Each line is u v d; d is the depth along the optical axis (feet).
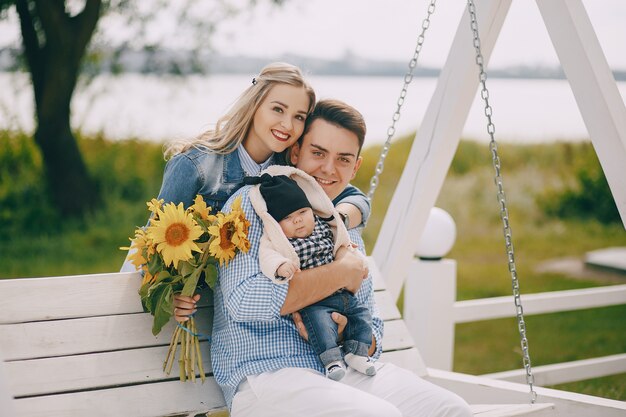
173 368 10.01
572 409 10.87
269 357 9.32
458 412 9.21
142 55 40.50
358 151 10.74
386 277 14.20
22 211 37.14
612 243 40.93
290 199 9.41
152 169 40.52
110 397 9.53
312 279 9.29
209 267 9.48
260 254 9.17
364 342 9.68
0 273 32.45
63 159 37.50
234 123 10.61
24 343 9.37
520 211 43.21
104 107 40.42
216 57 41.78
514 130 45.39
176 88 40.98
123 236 36.81
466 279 35.19
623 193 11.75
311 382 8.88
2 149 37.96
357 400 8.61
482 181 44.19
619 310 32.30
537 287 33.99
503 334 28.71
